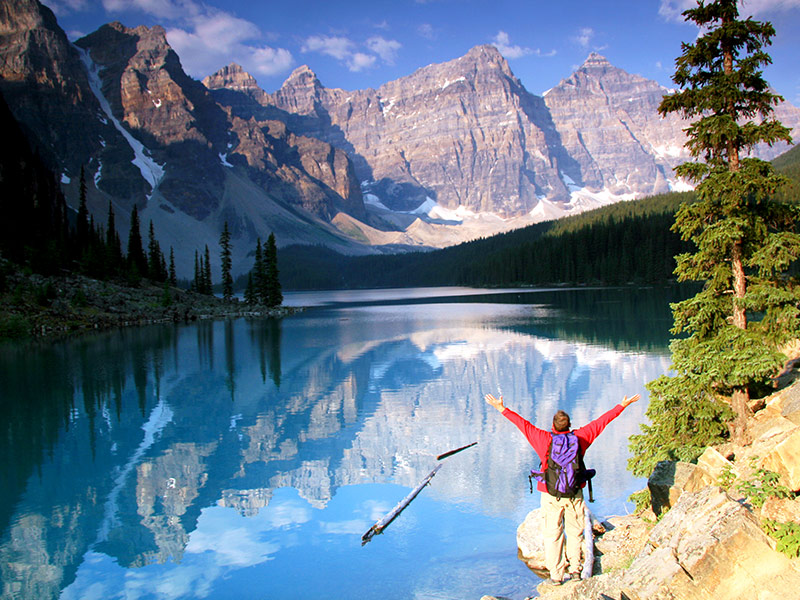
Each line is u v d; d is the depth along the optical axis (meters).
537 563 11.67
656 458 13.45
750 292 13.33
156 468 18.89
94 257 105.00
